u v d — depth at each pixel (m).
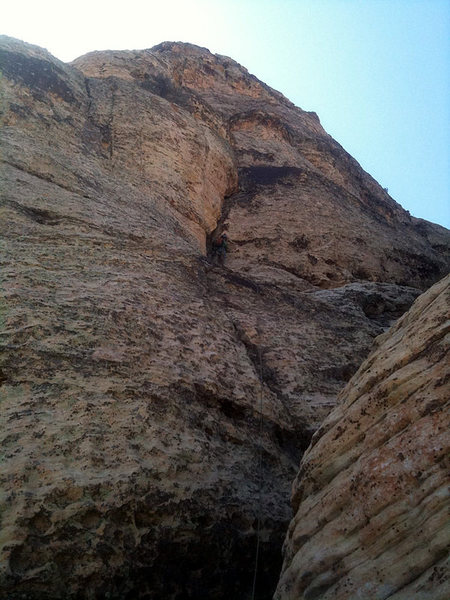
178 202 14.23
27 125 12.18
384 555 4.01
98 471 5.61
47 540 4.96
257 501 6.58
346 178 24.05
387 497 4.20
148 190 13.55
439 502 3.90
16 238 8.68
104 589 5.01
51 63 14.80
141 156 14.50
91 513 5.29
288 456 7.66
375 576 3.95
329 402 8.82
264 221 17.52
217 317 9.25
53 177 11.09
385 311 13.88
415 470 4.15
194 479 6.19
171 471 6.05
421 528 3.90
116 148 14.15
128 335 7.50
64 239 9.12
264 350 9.38
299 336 10.11
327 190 20.64
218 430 7.10
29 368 6.35
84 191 11.32
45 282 7.77
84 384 6.46
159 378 7.07
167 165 15.00
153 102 16.86
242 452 7.10
